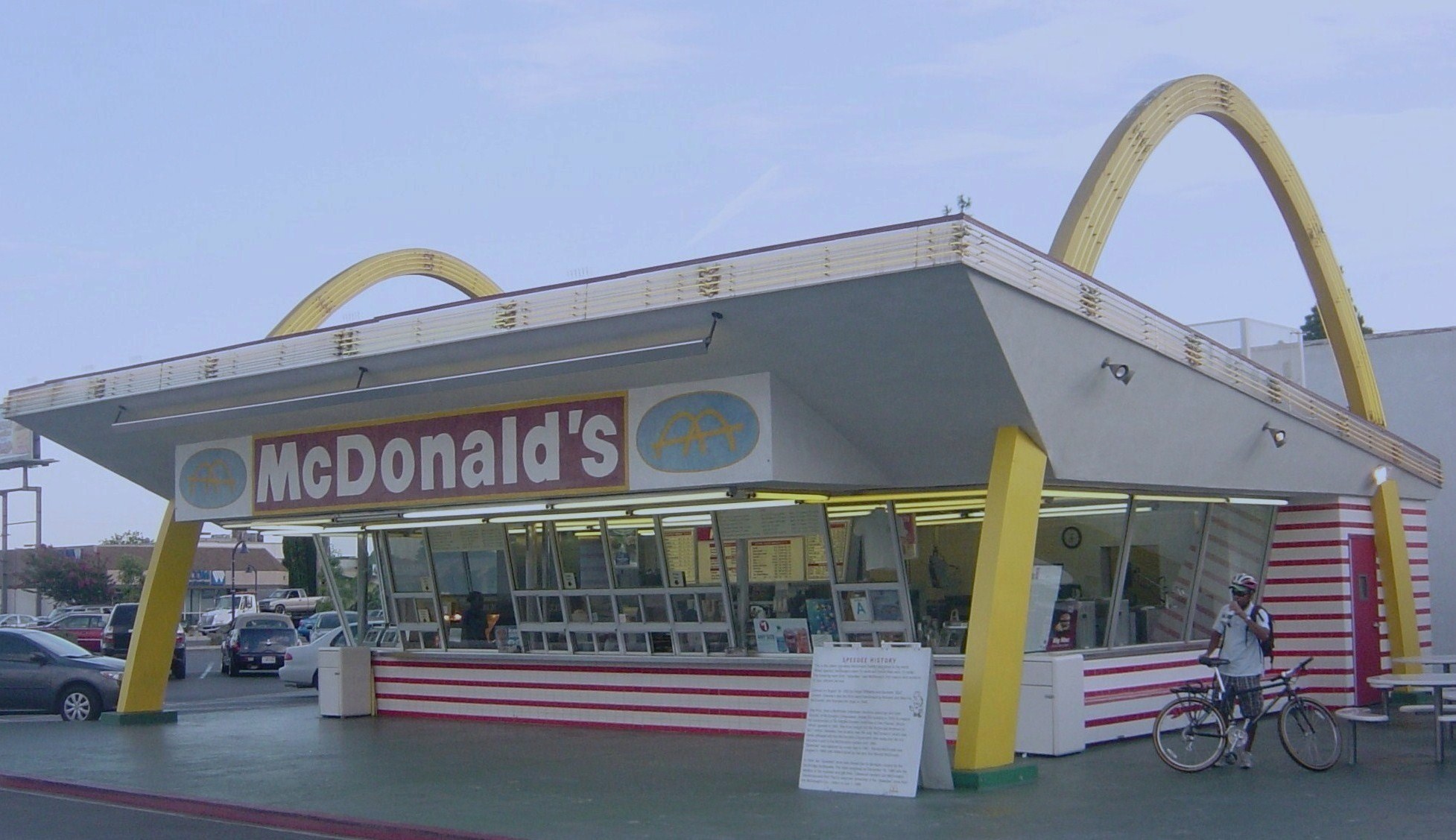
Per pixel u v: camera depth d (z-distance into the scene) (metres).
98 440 21.41
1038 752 15.36
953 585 16.36
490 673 21.17
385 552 22.59
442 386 16.62
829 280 12.80
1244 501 19.02
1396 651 20.33
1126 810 12.02
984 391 13.67
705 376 15.01
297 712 23.98
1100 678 16.59
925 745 13.28
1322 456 19.09
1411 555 21.89
